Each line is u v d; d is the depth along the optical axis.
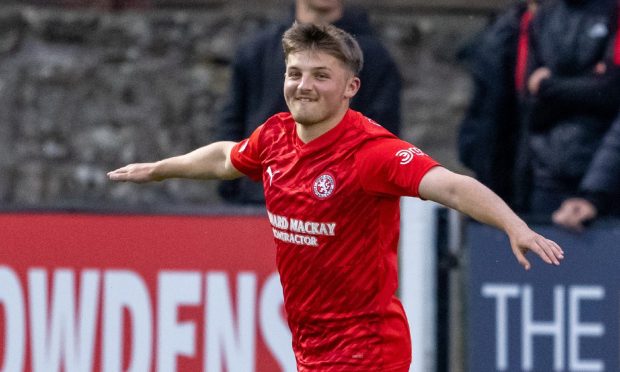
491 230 19.53
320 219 13.74
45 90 34.16
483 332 19.56
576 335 19.48
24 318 20.14
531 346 19.55
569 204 19.52
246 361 19.56
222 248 19.64
